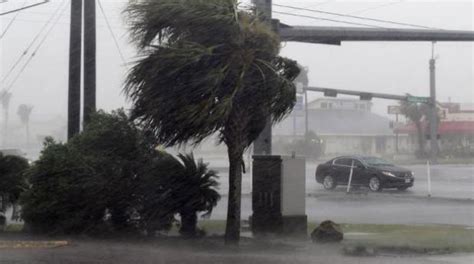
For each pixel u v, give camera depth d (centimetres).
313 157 8756
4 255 1454
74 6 2228
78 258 1425
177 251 1552
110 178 1750
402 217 2503
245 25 1531
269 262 1408
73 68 2225
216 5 1527
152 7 1548
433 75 7175
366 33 2736
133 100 1584
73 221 1747
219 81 1493
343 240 1755
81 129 2166
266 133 2162
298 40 2705
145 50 1574
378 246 1625
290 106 1617
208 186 1794
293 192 1866
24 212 1783
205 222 2173
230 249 1590
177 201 1764
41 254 1473
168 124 1552
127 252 1521
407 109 9431
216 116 1492
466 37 2905
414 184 4259
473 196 3450
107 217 1783
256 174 1875
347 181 3900
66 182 1738
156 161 1769
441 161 7900
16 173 2003
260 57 1566
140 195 1766
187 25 1528
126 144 1784
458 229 2050
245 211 2720
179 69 1504
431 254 1552
